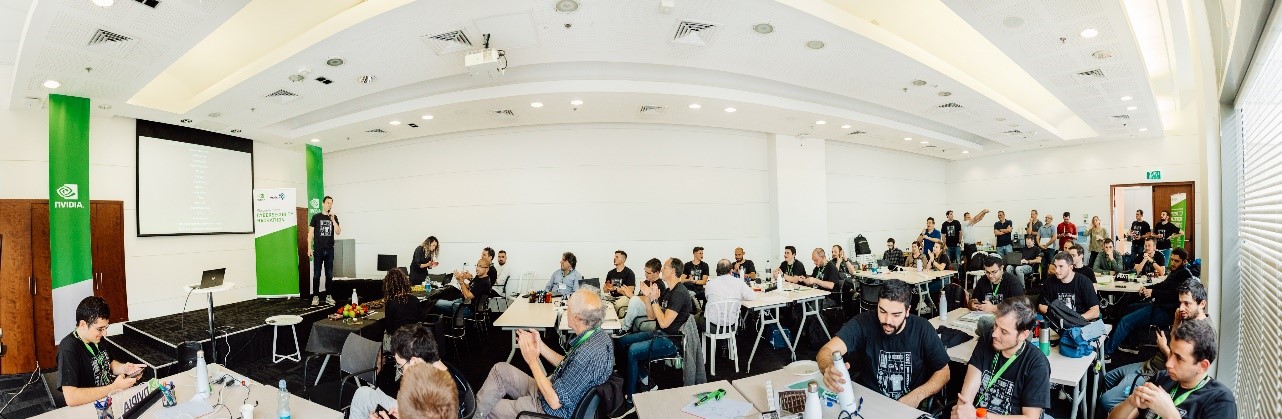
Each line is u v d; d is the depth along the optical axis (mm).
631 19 3920
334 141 8070
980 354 2494
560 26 4035
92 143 6152
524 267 8086
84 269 5371
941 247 8617
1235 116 2662
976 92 5930
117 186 6352
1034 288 7883
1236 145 2664
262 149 8203
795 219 8836
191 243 7090
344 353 3396
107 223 6230
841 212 10039
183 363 5160
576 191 8047
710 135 8430
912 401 2465
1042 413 2242
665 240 8164
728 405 2354
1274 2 1621
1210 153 2785
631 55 4758
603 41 4375
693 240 8289
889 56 4695
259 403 2525
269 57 4527
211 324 5180
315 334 4426
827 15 3928
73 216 5258
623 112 6824
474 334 6328
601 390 2639
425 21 3803
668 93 5859
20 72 4438
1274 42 1827
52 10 3338
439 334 4641
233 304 7355
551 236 8062
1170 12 4988
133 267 6457
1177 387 2127
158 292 6688
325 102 5648
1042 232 10586
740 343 5867
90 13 3389
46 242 5727
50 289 5727
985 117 7426
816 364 2910
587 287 5848
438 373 1587
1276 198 1934
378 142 8391
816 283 6184
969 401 2404
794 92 6680
